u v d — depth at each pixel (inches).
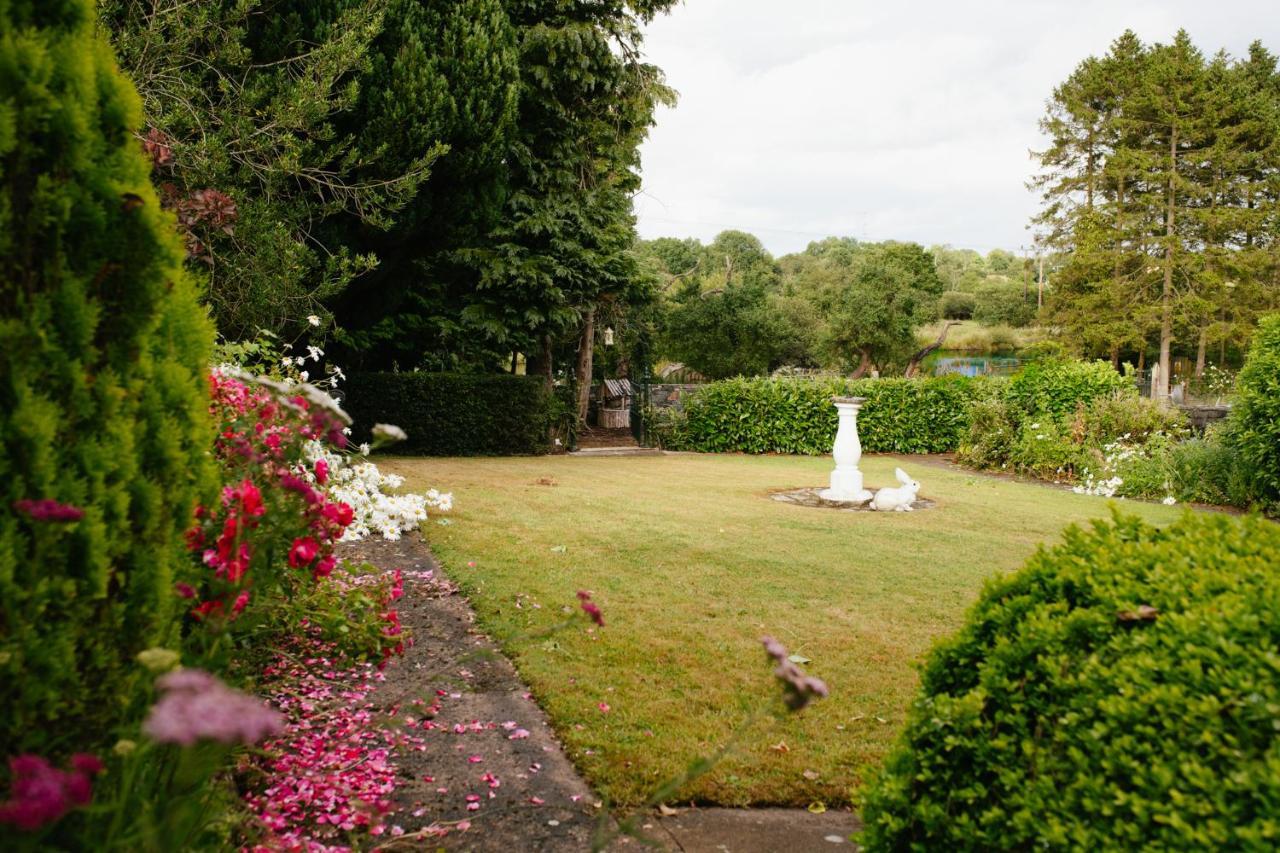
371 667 150.6
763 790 112.7
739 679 153.7
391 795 106.0
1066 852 61.2
